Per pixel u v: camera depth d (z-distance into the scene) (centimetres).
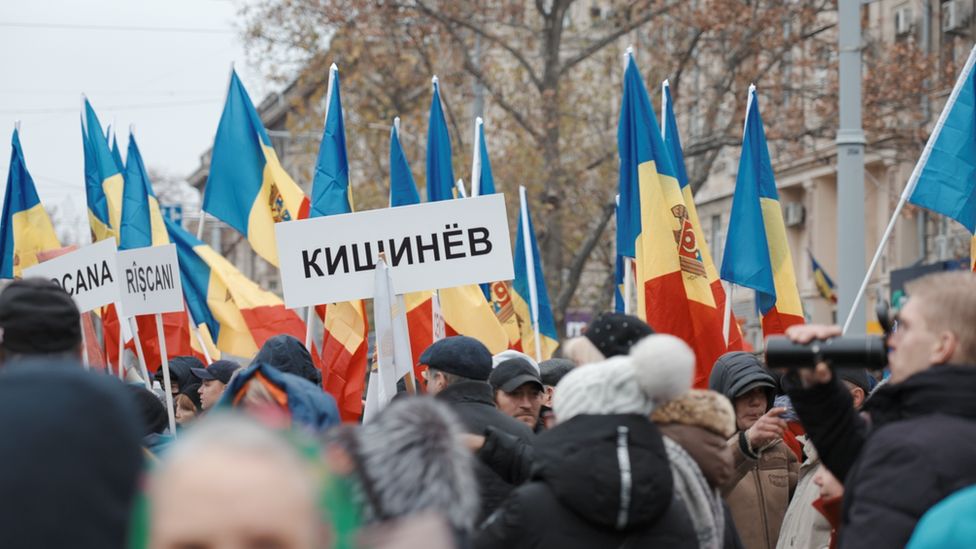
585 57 2909
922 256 3188
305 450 230
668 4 2677
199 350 1277
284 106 4219
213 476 211
